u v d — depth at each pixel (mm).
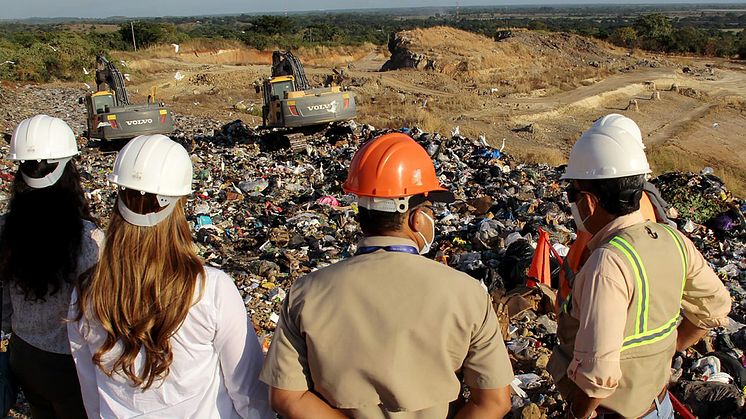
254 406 2219
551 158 18641
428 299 1920
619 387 2287
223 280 2133
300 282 2078
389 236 2066
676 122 34406
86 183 11664
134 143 2080
